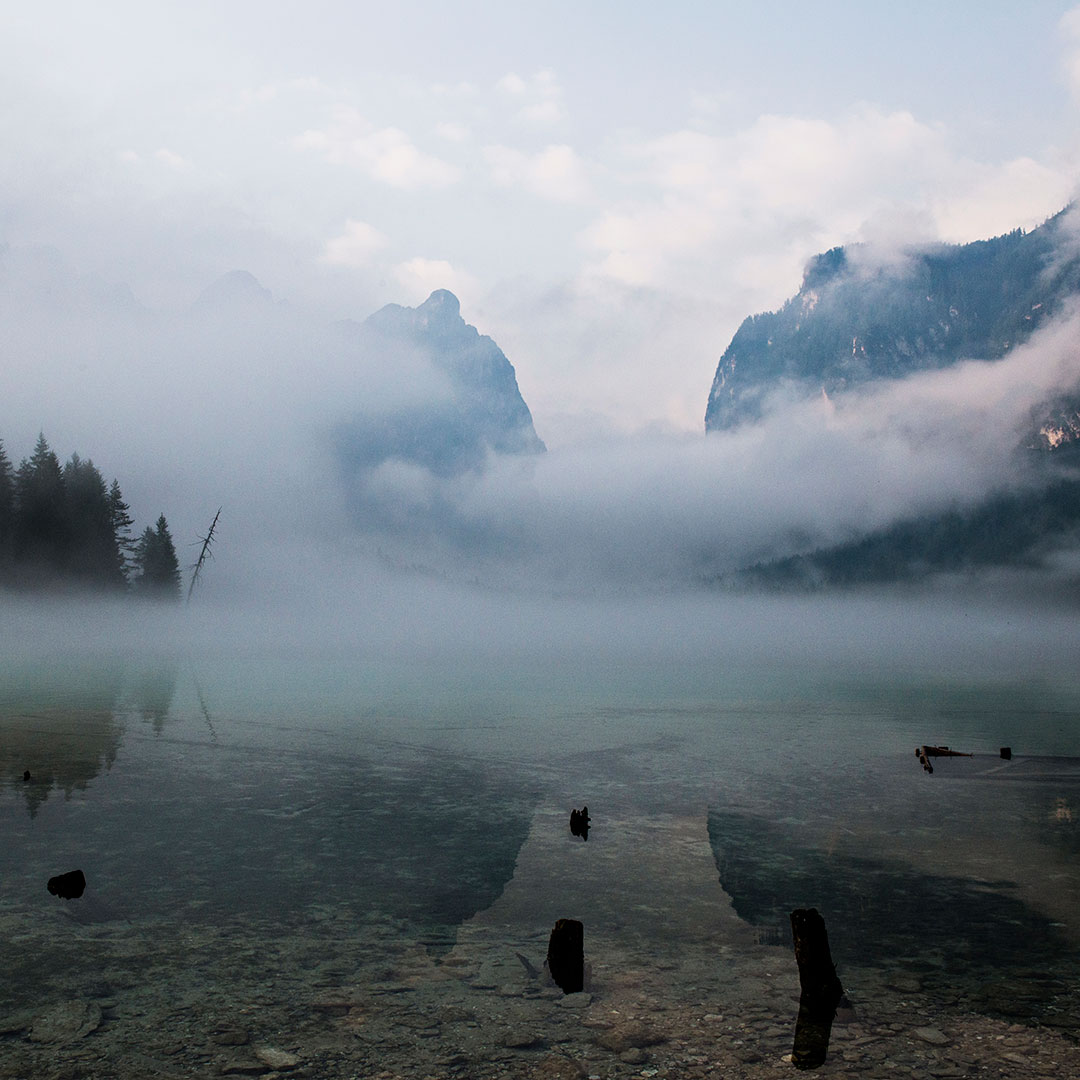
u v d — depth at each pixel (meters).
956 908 10.51
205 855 12.42
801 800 16.84
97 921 9.75
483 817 15.10
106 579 106.75
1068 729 28.58
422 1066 6.65
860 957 8.95
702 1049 6.95
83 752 21.00
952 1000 7.91
